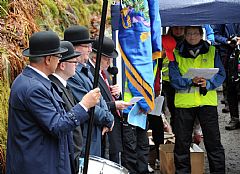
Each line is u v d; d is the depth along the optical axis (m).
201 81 8.09
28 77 4.90
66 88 5.87
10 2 8.20
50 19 9.48
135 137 8.04
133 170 8.02
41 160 4.84
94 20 11.91
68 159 5.06
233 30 11.20
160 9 7.43
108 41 6.88
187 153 8.42
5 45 7.30
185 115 8.32
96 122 6.19
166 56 8.32
